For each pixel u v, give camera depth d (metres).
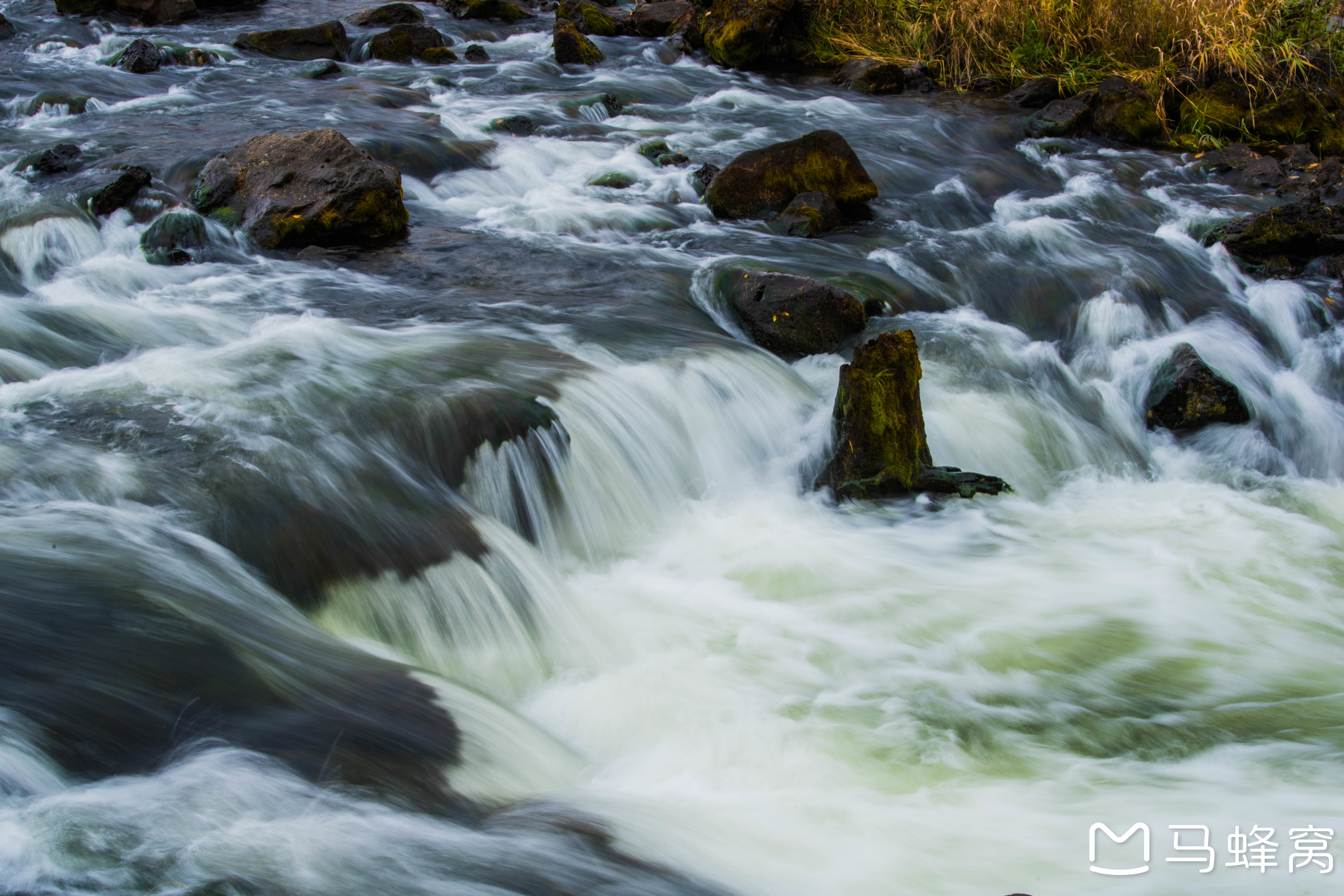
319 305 7.42
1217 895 3.49
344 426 5.55
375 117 11.68
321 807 3.20
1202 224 10.37
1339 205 10.79
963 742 4.44
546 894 3.02
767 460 6.77
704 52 17.44
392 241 8.86
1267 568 6.10
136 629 3.70
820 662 4.98
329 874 2.92
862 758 4.30
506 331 7.12
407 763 3.56
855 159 10.52
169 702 3.44
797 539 6.03
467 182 10.60
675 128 13.08
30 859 2.73
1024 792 4.12
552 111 13.09
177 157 9.68
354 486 5.14
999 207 11.22
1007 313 8.93
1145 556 6.18
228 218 8.58
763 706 4.62
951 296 8.95
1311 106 13.60
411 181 10.26
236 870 2.86
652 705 4.60
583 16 18.23
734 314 7.97
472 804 3.50
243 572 4.52
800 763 4.24
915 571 5.82
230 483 4.93
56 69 13.20
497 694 4.71
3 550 4.00
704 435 6.62
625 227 9.73
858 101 14.89
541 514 5.74
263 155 8.93
